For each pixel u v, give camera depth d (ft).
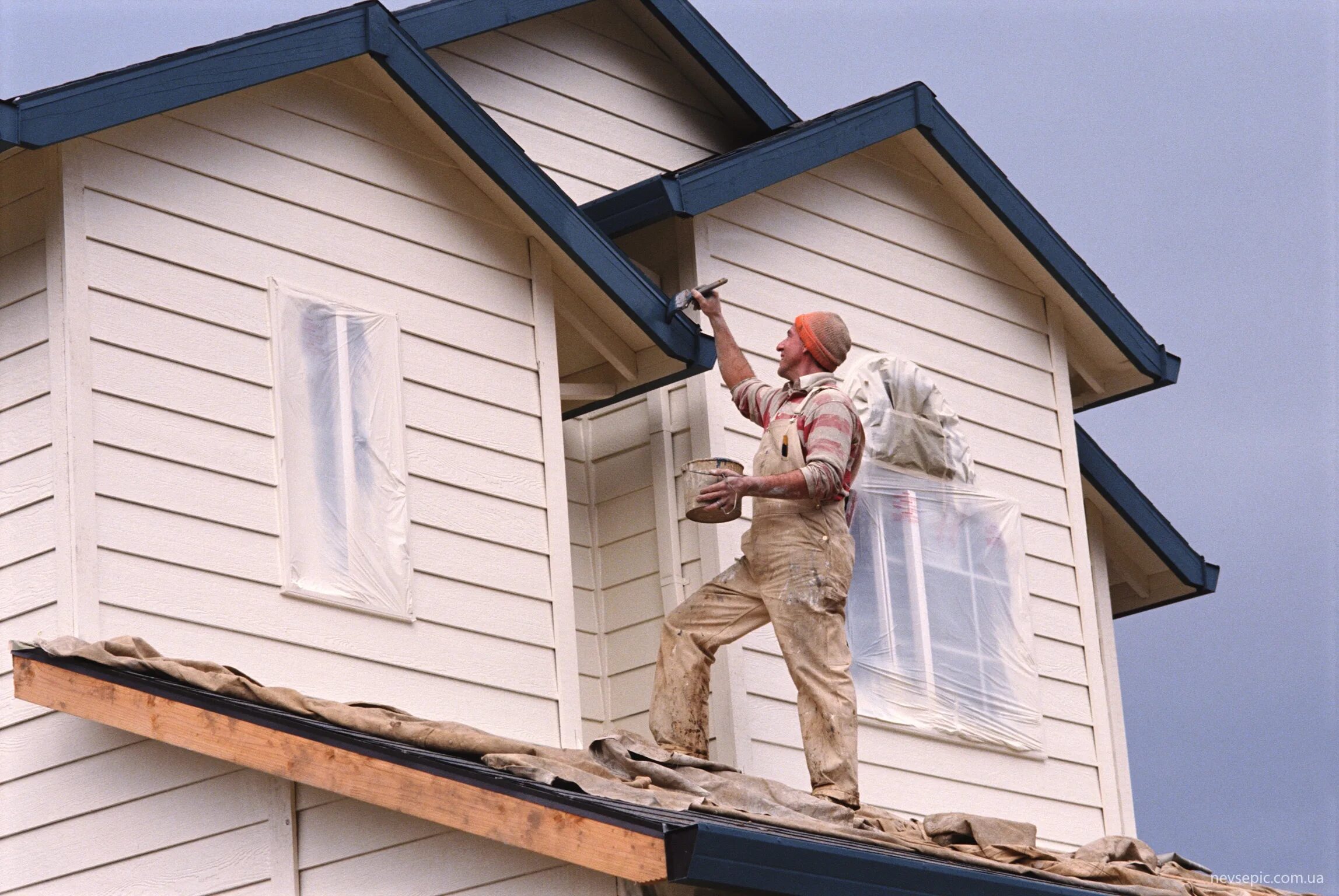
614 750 59.41
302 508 64.95
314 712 58.13
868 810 66.23
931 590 82.64
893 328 85.51
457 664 67.56
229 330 64.90
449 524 68.90
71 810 61.11
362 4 69.67
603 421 80.89
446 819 52.95
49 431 60.70
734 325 79.10
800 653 66.80
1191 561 100.83
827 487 66.23
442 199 72.43
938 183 89.51
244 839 58.70
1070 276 91.40
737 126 93.56
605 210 77.20
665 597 76.79
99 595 59.41
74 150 62.44
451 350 70.95
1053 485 89.92
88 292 61.72
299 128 68.90
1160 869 74.23
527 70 85.81
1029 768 84.12
